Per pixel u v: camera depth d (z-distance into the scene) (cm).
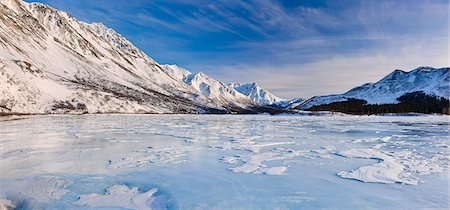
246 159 1305
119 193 861
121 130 2562
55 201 799
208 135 2266
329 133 2542
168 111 9406
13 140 1795
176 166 1168
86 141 1825
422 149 1611
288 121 4900
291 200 794
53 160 1258
